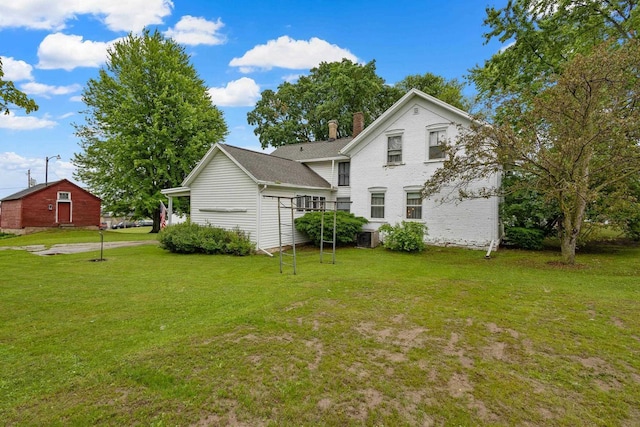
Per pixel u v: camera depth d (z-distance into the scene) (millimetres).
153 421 2537
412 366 3416
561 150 8461
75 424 2490
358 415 2621
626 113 8039
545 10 13109
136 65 23094
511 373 3287
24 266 9820
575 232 9375
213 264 10203
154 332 4328
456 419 2578
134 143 22188
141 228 42656
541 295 6145
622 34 11961
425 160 14281
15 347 3877
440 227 13945
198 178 14578
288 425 2502
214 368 3344
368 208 15859
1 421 2521
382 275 8172
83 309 5383
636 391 2984
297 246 14773
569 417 2619
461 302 5727
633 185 10492
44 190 26609
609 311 5145
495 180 12750
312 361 3512
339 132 30641
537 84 13242
